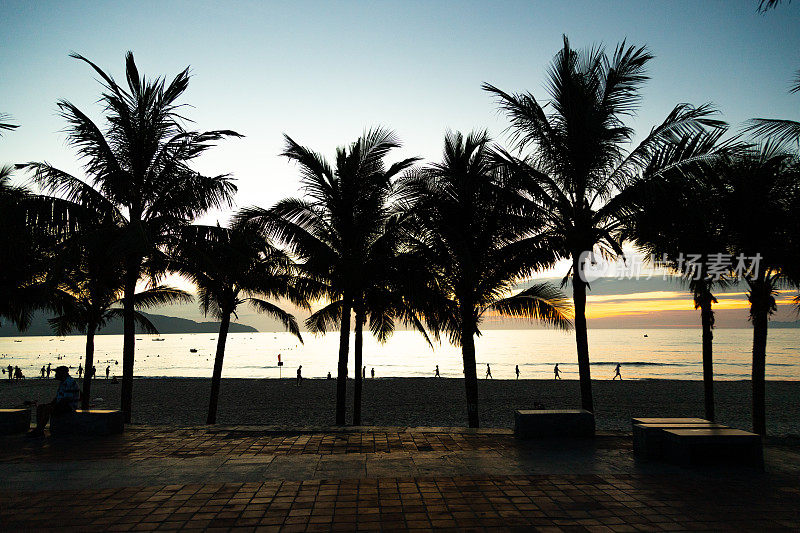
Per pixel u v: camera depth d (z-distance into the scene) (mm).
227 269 14930
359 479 6434
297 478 6461
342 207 14867
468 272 13109
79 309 18484
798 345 159875
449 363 103812
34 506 5457
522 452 7891
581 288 12219
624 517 5180
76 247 12641
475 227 14648
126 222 13680
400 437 8898
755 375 13516
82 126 12711
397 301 15641
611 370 72312
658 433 7543
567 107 12062
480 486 6191
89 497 5742
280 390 37594
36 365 95875
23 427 9266
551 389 37406
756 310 13367
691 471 6871
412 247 14883
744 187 12758
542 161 12727
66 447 8133
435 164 13898
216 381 18172
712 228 13023
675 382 41781
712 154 11297
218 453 7734
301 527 4875
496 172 12680
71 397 8977
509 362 95062
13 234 12812
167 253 14156
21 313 14664
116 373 72625
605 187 12398
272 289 18297
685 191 11336
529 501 5664
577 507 5473
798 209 12453
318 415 26703
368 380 46219
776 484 6348
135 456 7559
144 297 19828
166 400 32344
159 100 13898
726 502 5664
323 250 14562
